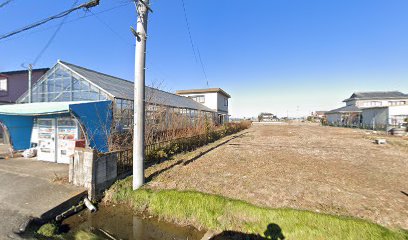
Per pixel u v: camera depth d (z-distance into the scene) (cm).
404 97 4359
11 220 428
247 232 411
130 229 443
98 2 520
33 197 505
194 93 3153
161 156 896
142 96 567
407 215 425
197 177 661
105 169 582
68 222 459
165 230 441
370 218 413
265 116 9306
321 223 396
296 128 3381
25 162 862
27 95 1352
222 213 453
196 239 414
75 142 789
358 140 1675
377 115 2927
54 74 1237
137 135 566
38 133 926
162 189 552
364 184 607
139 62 558
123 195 548
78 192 526
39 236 400
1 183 589
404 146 1347
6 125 992
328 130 2877
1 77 1817
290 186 584
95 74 1350
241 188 568
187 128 1421
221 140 1681
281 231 399
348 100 5122
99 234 425
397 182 628
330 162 887
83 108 781
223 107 3484
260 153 1090
